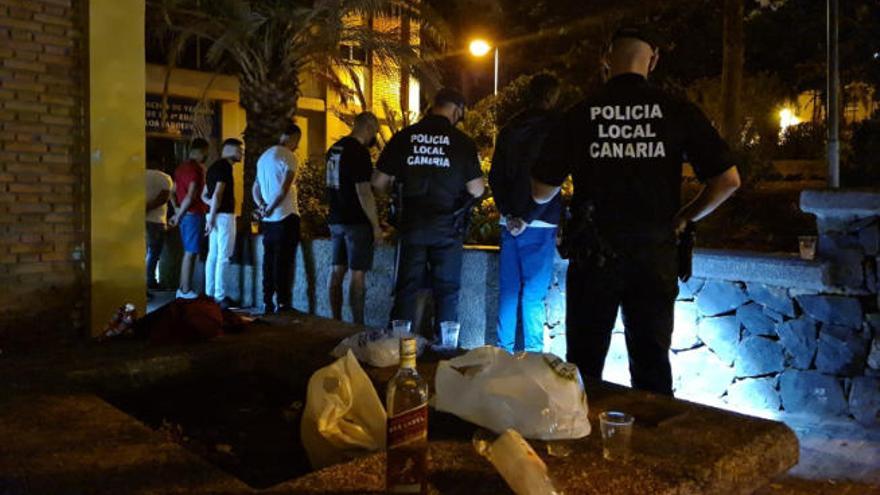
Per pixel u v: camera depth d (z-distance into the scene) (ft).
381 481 6.93
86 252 20.02
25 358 12.02
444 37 33.86
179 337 13.07
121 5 20.07
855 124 50.67
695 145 10.94
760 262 15.53
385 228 25.29
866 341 14.56
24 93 18.85
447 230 17.26
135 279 20.67
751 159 32.17
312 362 11.80
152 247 30.53
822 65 69.46
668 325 11.29
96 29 19.62
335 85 35.14
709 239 24.13
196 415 12.17
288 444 11.32
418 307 18.30
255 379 12.60
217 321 13.43
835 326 14.89
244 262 28.63
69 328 19.92
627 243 11.03
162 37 37.04
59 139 19.53
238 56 30.91
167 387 12.01
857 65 58.13
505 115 45.19
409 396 6.70
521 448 6.66
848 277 14.60
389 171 17.25
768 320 15.79
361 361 11.25
